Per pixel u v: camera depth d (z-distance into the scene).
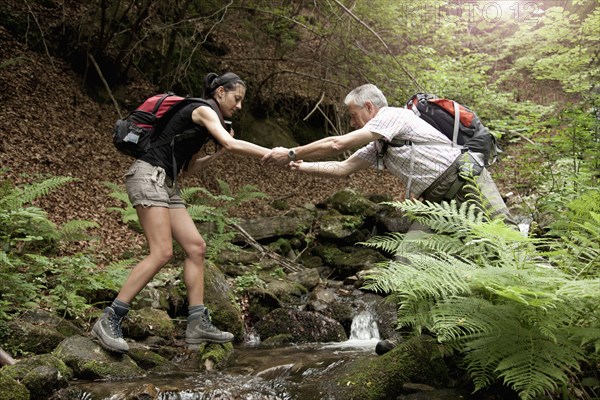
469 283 2.71
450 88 8.64
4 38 9.37
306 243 7.36
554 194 5.44
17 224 4.18
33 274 4.02
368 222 7.87
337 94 10.80
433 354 2.82
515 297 2.38
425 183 3.24
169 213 3.38
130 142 3.26
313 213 7.84
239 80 3.51
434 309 2.61
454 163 3.19
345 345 4.25
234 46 12.05
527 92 10.38
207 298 4.27
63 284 4.07
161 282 4.89
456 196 3.23
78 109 9.12
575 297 2.35
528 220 6.24
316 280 5.93
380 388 2.71
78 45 9.82
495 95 8.51
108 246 6.14
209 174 9.40
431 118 3.33
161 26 10.09
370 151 3.56
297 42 10.95
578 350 2.39
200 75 10.98
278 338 4.40
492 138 3.41
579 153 5.95
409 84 8.98
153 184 3.25
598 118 6.29
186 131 3.32
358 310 5.02
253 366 3.49
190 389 2.88
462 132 3.29
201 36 10.19
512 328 2.49
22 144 7.64
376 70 9.20
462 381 2.80
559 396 2.55
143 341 3.80
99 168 8.06
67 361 3.10
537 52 9.75
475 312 2.54
